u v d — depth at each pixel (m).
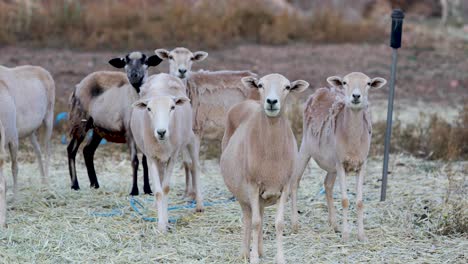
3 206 11.74
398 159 16.95
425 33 32.91
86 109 14.51
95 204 13.23
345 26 31.69
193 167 13.06
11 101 12.80
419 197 13.61
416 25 35.00
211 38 28.81
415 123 19.97
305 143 11.98
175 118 11.89
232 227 11.89
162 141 11.68
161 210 11.78
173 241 11.17
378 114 21.34
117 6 30.73
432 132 18.31
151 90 12.40
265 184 9.74
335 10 34.00
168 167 12.16
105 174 15.76
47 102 14.53
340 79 11.55
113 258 10.39
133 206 12.95
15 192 13.23
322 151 11.61
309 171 15.69
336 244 11.08
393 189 14.32
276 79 9.50
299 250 10.78
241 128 10.09
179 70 14.24
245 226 10.30
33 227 11.61
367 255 10.63
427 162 16.75
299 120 18.83
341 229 11.84
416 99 23.67
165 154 11.95
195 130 14.25
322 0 35.94
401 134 18.67
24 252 10.54
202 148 17.72
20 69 13.92
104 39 28.20
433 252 10.78
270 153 9.54
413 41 30.98
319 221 12.34
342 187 11.21
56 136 18.69
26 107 13.59
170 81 12.77
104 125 14.32
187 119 12.64
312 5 35.91
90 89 14.51
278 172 9.66
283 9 33.47
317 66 27.02
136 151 14.07
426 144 18.00
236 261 10.27
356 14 35.31
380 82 11.35
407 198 13.59
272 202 10.21
